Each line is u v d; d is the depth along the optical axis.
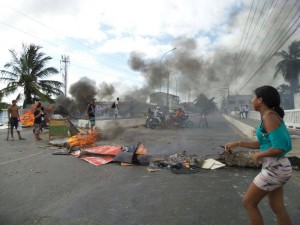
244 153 7.14
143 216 3.92
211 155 8.80
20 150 9.88
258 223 2.79
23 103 28.67
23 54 29.61
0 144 11.44
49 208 4.24
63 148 10.06
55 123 12.68
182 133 17.00
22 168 7.00
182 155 7.94
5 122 24.05
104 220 3.79
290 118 19.36
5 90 28.00
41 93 28.62
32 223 3.71
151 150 9.85
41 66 30.14
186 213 4.03
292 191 5.09
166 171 6.68
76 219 3.83
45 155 8.87
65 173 6.47
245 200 2.85
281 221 2.85
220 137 14.59
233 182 5.71
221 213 4.02
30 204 4.42
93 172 6.57
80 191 5.10
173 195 4.87
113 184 5.56
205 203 4.45
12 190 5.16
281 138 2.55
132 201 4.55
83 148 9.51
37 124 12.78
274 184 2.66
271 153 2.55
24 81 28.78
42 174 6.38
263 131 2.74
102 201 4.55
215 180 5.87
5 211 4.13
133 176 6.21
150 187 5.36
